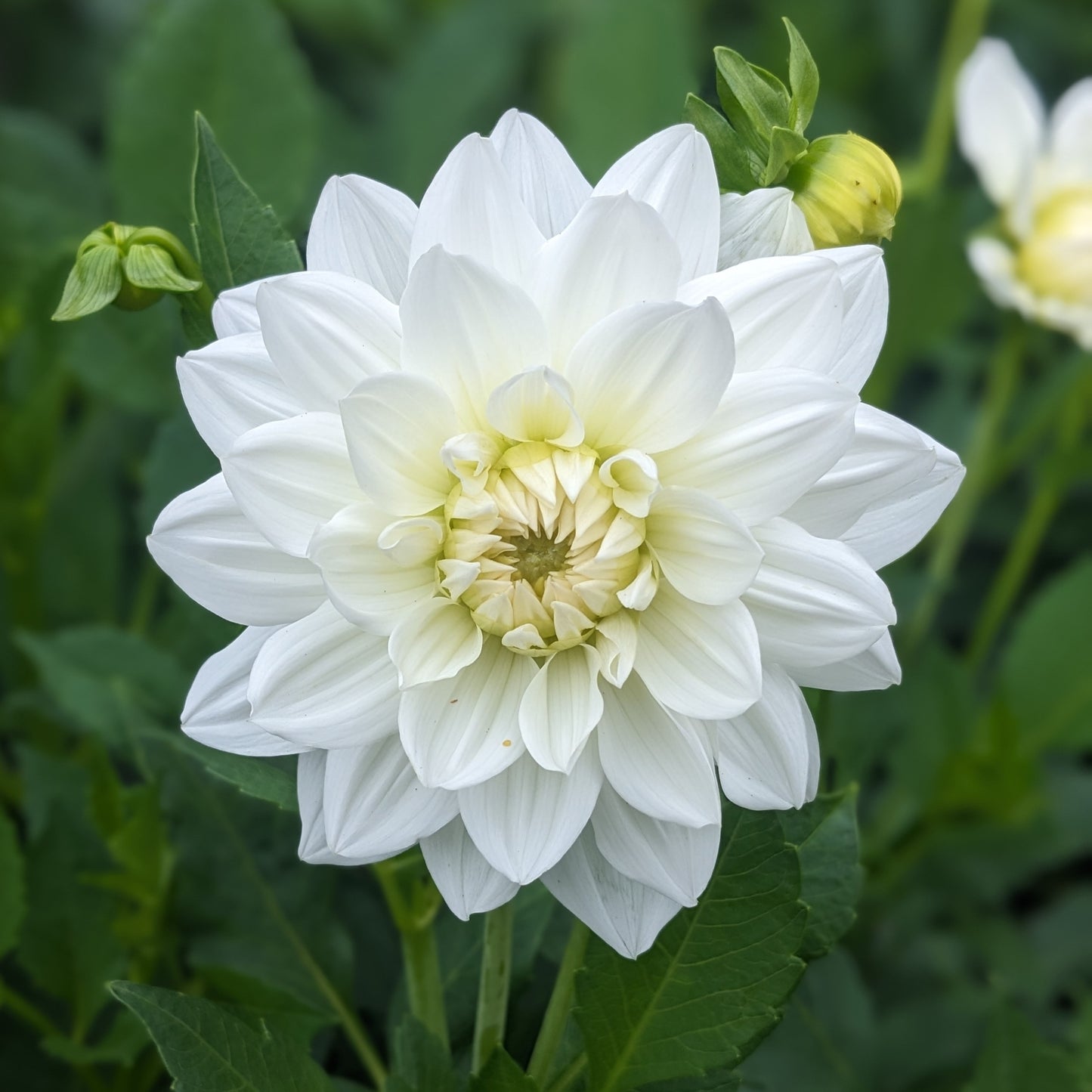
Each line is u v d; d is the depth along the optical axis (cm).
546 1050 67
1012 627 96
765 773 63
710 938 65
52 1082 75
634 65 92
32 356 83
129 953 75
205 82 83
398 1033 67
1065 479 86
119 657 78
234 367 63
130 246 67
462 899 62
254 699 61
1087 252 85
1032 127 87
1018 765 82
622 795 62
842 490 62
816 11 109
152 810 73
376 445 62
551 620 63
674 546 63
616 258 62
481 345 62
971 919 83
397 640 62
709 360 61
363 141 101
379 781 62
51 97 112
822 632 62
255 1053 65
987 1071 72
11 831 73
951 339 98
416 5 115
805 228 64
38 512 83
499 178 62
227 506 62
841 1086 75
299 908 74
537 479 63
